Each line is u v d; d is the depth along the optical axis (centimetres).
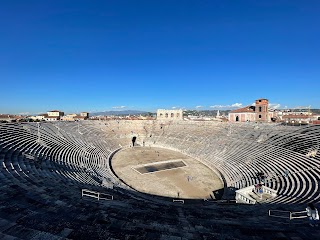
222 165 4797
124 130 8238
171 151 6612
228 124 7375
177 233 1397
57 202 1758
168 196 3494
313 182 2769
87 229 1330
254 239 1359
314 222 1628
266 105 8125
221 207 2434
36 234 1214
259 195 2797
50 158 3859
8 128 4781
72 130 6725
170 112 9762
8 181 2181
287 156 3953
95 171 4169
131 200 2409
